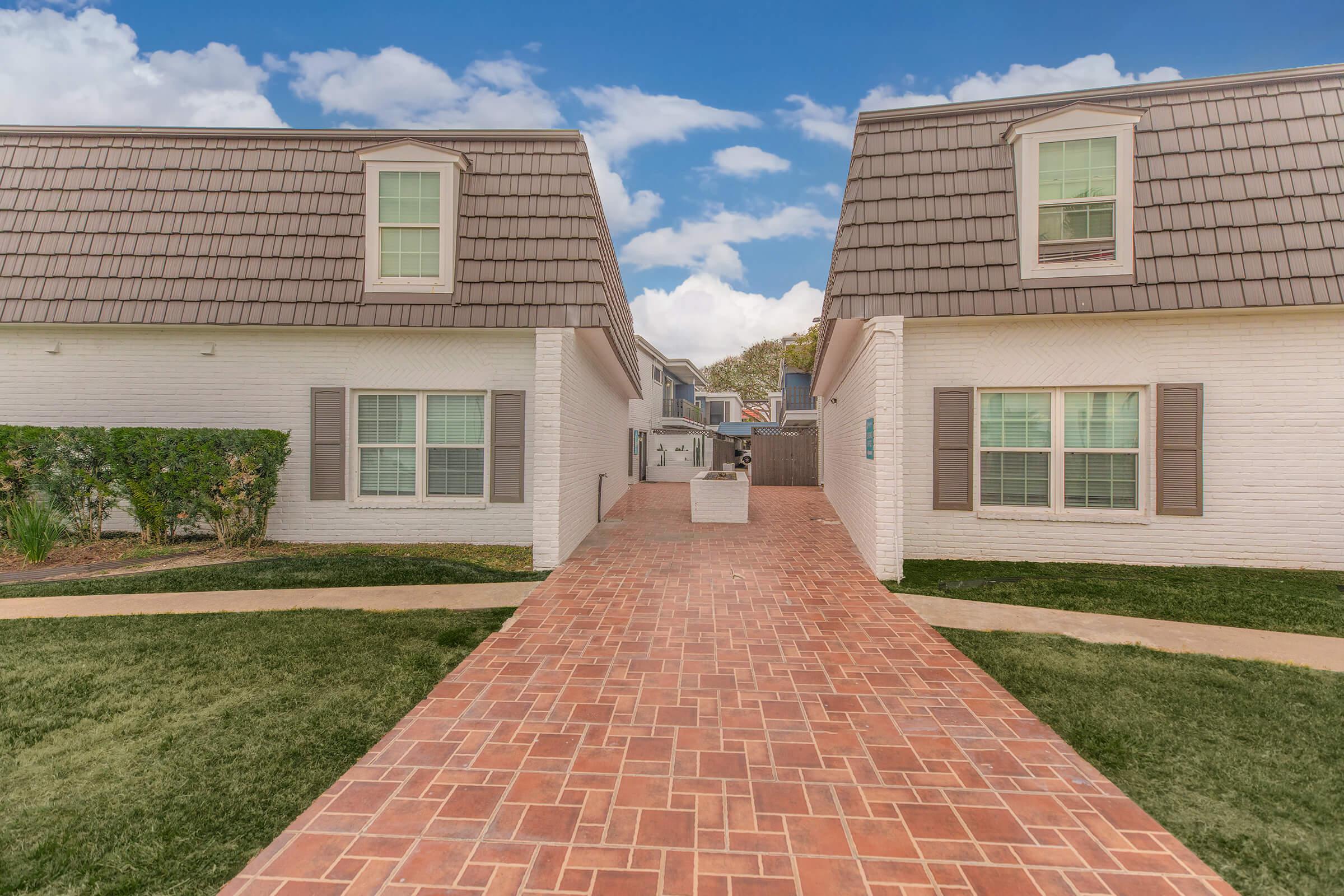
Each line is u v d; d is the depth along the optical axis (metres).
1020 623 5.06
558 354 7.30
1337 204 6.38
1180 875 2.18
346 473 8.30
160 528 7.50
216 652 4.27
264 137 8.12
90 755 2.91
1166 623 5.02
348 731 3.18
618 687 3.79
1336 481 6.59
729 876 2.17
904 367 7.37
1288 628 4.87
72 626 4.79
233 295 7.64
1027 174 6.84
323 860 2.22
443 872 2.17
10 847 2.25
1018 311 6.68
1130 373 6.94
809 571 6.98
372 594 5.87
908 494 7.39
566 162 7.87
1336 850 2.30
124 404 8.18
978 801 2.63
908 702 3.60
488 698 3.62
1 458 7.02
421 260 7.70
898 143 7.31
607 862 2.23
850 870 2.20
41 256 7.73
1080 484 7.17
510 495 8.32
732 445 28.31
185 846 2.28
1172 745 3.08
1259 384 6.72
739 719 3.38
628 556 7.86
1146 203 6.66
